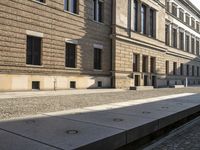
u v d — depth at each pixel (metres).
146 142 7.53
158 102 13.49
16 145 5.11
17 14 19.94
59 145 5.14
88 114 8.84
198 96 18.31
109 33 30.06
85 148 5.18
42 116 8.23
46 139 5.53
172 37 48.81
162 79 41.47
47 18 22.31
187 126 10.02
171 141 7.66
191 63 58.94
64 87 23.84
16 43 19.84
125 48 31.62
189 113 11.08
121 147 6.41
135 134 6.79
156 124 7.93
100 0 28.89
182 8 53.59
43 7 21.94
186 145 7.22
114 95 19.05
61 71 23.58
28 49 20.98
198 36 63.91
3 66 18.97
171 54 47.81
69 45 24.95
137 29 34.81
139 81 34.75
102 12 29.27
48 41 22.39
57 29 23.23
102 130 6.41
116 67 29.98
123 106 11.42
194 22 61.59
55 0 23.02
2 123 7.05
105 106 11.34
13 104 12.05
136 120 7.83
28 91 20.27
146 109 10.48
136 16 34.84
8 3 19.33
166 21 45.62
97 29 28.19
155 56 39.19
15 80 19.72
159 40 40.38
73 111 9.53
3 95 16.52
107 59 29.72
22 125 6.81
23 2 20.36
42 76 21.78
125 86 31.47
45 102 13.12
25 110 10.09
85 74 26.47
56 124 7.02
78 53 25.62
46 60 22.17
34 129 6.38
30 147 5.00
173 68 49.44
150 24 38.69
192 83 59.59
